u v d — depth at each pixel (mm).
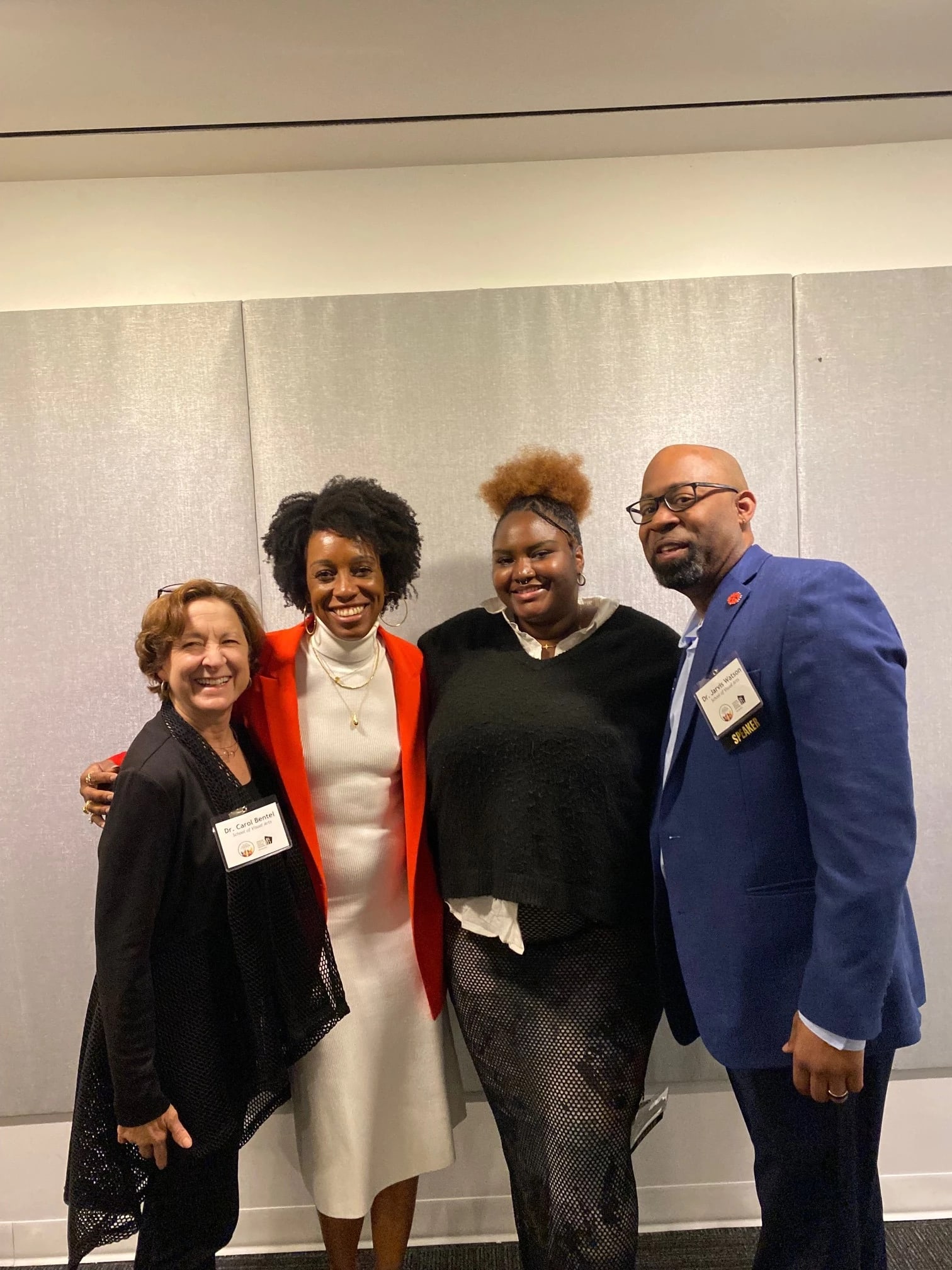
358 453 2062
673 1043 2119
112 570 2078
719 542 1513
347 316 2047
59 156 1980
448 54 1653
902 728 1308
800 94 1854
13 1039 2121
